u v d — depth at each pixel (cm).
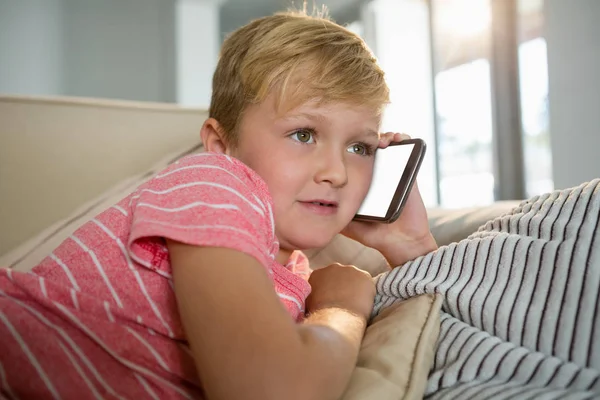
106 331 49
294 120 59
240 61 64
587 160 280
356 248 98
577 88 284
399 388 47
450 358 52
